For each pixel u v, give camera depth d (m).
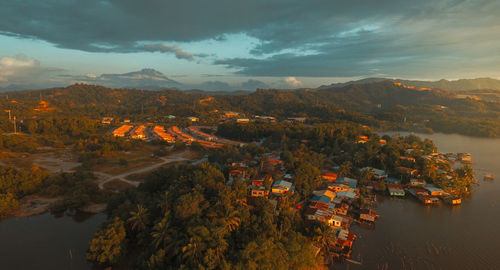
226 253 82.88
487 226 124.06
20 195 138.88
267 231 92.00
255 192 126.62
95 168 186.12
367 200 146.25
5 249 100.62
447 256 101.62
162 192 118.06
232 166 157.75
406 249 105.25
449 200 147.50
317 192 145.75
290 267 87.44
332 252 99.81
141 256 86.56
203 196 102.88
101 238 91.81
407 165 188.38
